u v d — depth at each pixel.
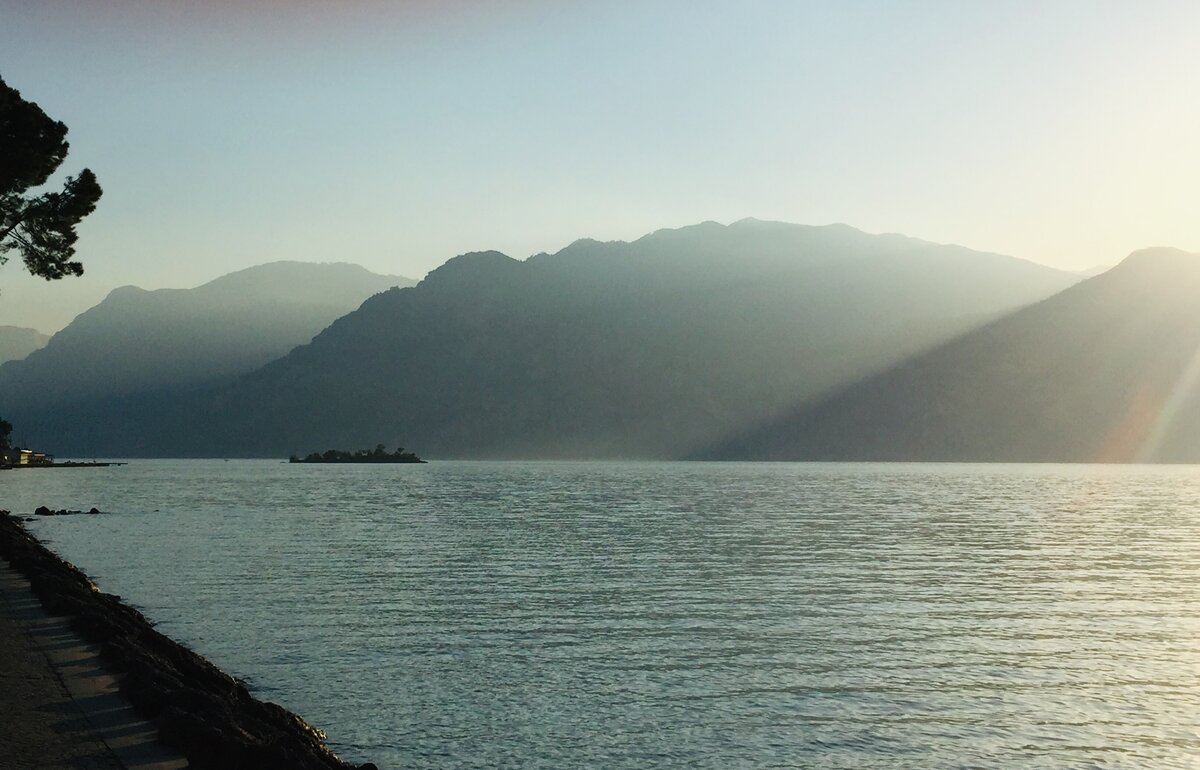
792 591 38.53
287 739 12.92
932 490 155.00
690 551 56.19
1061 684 22.42
